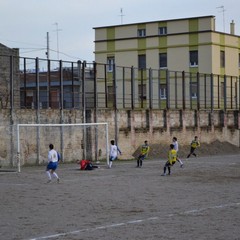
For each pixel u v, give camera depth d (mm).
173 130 47469
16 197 19906
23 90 38375
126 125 43125
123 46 64125
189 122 49438
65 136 38312
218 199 18891
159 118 46188
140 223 14203
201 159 42406
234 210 16328
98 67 54438
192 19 60344
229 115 55000
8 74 41906
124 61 64062
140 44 63188
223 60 61812
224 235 12477
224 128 53969
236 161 39625
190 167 33812
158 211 16250
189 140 49250
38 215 15734
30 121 36062
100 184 24219
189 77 52344
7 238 12391
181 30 61000
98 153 40531
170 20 61500
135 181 25422
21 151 35406
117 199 19078
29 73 38312
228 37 62438
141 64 63312
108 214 15797
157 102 52312
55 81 40000
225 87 54812
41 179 26750
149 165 36125
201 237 12273
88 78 41406
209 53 59500
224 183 24266
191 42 60406
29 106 38062
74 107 39719
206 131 51500
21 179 26812
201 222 14266
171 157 28406
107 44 65125
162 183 24422
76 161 38938
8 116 34844
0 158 34312
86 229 13438
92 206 17438
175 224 14000
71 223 14352
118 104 47000
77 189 22344
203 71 59750
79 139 39344
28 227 13805
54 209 16875
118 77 55375
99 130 40656
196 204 17688
